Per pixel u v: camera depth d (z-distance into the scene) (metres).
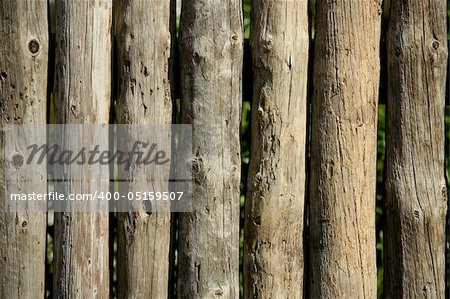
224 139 1.87
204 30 1.86
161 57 1.86
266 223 1.87
